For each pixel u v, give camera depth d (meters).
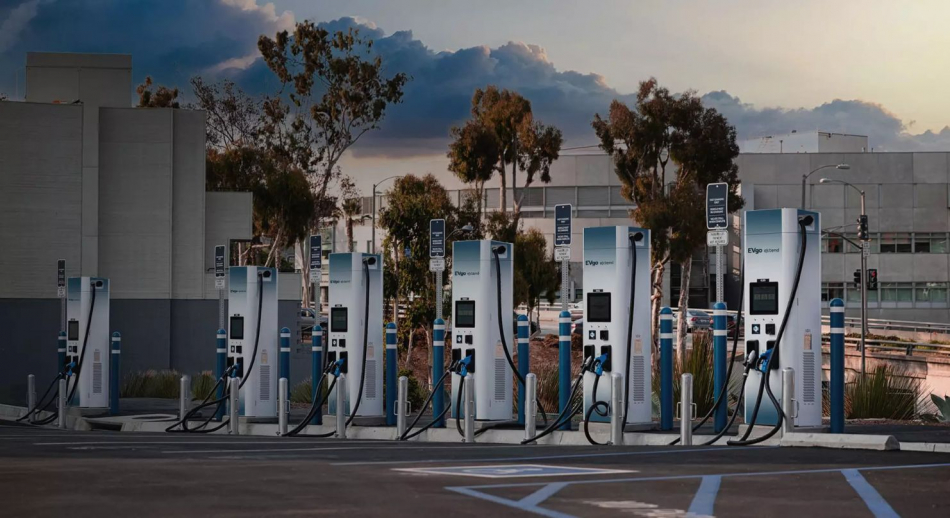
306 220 59.25
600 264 17.86
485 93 68.62
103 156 44.94
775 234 16.09
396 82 65.62
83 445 17.22
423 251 47.06
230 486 9.88
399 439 19.89
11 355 43.50
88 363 27.09
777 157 86.12
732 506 8.37
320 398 21.84
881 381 21.97
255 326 23.42
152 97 66.38
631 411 17.64
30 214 43.78
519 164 68.75
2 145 43.56
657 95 56.78
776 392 15.98
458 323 19.56
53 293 43.84
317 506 8.45
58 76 46.41
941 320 84.56
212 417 23.88
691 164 56.94
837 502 8.58
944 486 9.62
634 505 8.43
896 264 84.81
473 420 18.62
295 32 64.50
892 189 85.12
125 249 44.97
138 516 8.00
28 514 8.16
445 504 8.51
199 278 45.66
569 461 12.59
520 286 56.47
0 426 27.00
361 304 21.66
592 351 17.80
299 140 65.06
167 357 45.03
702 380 22.17
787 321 15.96
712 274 85.81
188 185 45.72
